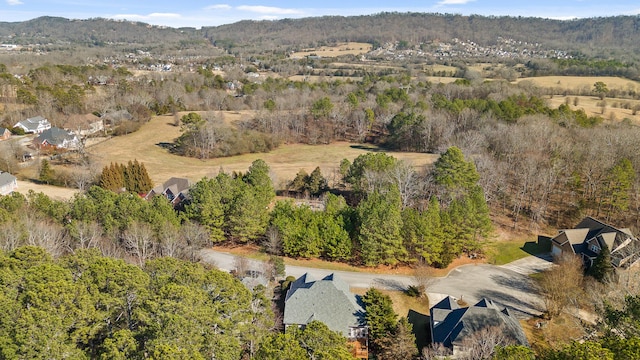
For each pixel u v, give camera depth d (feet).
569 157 280.72
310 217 214.48
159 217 199.41
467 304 181.57
